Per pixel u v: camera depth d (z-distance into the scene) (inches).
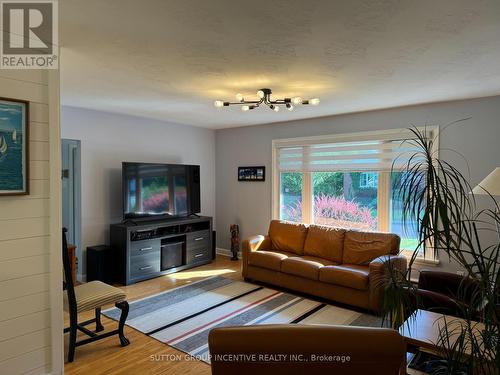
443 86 124.4
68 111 165.9
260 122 211.0
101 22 73.3
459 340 59.1
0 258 75.4
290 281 157.1
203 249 211.2
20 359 78.6
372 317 131.3
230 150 235.1
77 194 175.2
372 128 172.1
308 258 165.6
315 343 49.8
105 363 98.0
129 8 66.9
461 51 90.0
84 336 114.3
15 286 77.7
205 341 111.8
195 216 213.8
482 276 55.6
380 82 119.9
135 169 181.9
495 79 115.6
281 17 70.9
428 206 57.4
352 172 183.2
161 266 186.5
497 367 52.5
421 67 103.2
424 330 85.3
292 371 51.7
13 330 77.6
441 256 151.0
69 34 79.7
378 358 50.1
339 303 145.6
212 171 242.4
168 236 188.9
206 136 237.9
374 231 173.5
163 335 115.8
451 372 59.0
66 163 183.6
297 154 201.8
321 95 139.1
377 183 173.8
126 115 189.5
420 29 76.6
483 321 57.3
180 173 206.2
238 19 71.9
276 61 98.4
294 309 139.3
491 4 65.0
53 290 83.5
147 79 117.4
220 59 96.9
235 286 168.7
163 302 146.1
